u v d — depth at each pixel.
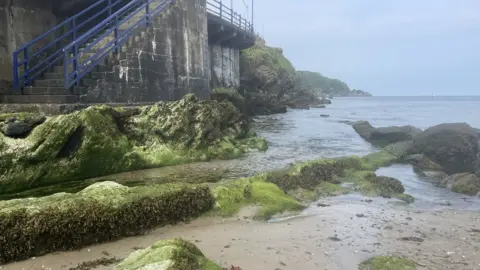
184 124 13.16
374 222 8.31
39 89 11.89
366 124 24.00
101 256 6.27
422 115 50.66
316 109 61.78
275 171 10.88
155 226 7.42
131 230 7.10
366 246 6.99
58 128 9.66
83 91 12.29
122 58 13.55
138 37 14.13
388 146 17.39
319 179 11.31
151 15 14.72
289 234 7.46
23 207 6.26
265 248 6.75
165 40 15.34
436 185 12.23
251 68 45.69
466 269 6.16
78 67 12.23
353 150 17.28
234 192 8.77
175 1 15.98
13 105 10.59
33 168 9.34
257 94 43.03
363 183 11.20
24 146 9.21
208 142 13.86
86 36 12.84
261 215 8.33
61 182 9.85
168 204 7.62
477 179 11.92
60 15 15.62
